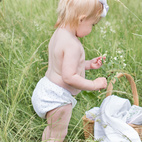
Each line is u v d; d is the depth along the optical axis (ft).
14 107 7.25
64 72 5.75
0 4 13.10
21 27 11.26
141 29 12.34
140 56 10.72
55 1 13.43
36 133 7.17
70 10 5.90
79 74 6.07
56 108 5.94
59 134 6.16
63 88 6.01
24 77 8.57
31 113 7.91
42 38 10.71
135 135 6.16
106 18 13.17
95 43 10.80
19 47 9.95
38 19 12.46
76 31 6.07
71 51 5.78
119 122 6.32
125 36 11.69
